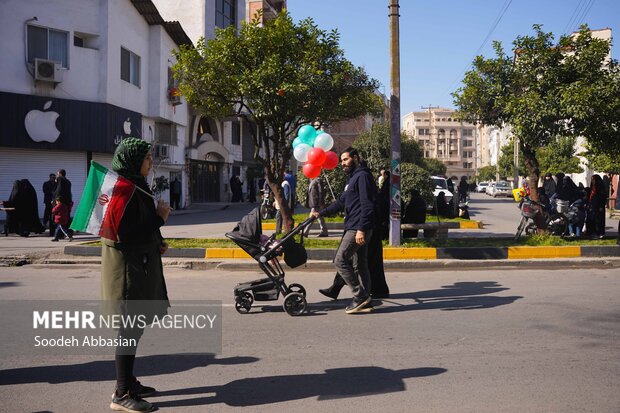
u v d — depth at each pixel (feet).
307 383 14.17
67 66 68.74
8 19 64.28
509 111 37.32
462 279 29.40
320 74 35.29
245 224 21.94
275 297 21.76
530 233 44.52
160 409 12.55
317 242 38.96
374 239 24.12
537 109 35.63
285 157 39.17
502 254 34.99
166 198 88.69
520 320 20.43
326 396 13.29
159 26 83.41
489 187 192.54
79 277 30.30
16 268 33.58
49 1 67.00
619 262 34.32
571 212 43.47
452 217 63.26
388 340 17.99
